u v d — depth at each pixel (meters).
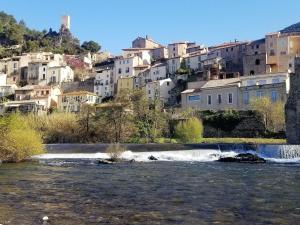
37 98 136.00
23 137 47.69
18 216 16.03
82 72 174.38
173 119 86.25
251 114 83.81
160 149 62.22
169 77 134.88
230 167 40.62
